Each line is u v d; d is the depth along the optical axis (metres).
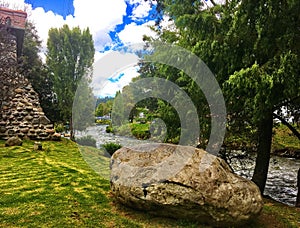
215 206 3.25
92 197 4.18
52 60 14.52
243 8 4.16
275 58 4.06
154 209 3.51
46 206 3.72
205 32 5.18
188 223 3.37
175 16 6.11
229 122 6.07
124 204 3.80
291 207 4.91
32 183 4.79
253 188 3.58
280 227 3.65
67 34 14.37
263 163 5.89
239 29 4.39
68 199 4.03
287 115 6.23
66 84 14.27
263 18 3.98
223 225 3.34
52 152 8.25
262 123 5.79
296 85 3.85
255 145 6.85
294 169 11.21
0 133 10.09
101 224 3.28
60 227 3.12
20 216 3.35
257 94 4.02
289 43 3.92
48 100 16.47
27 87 11.41
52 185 4.72
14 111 10.51
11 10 11.87
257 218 3.74
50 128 11.04
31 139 10.46
